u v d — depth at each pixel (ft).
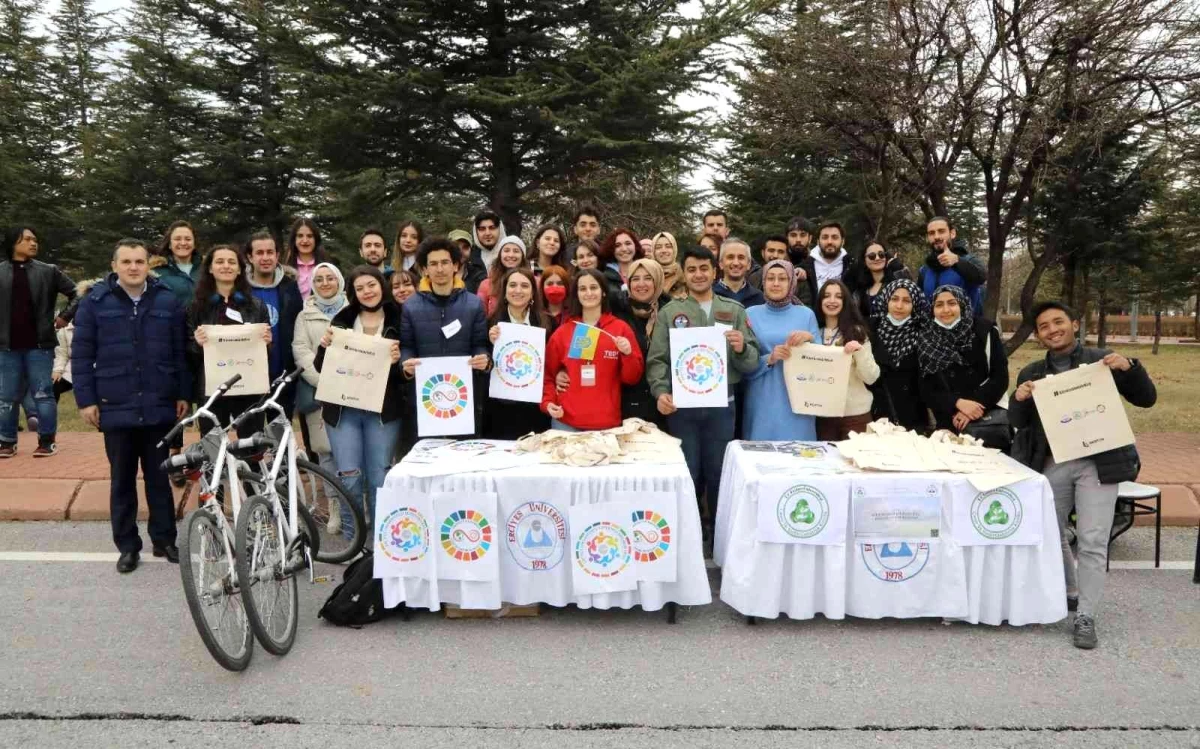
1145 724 10.81
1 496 20.75
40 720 10.92
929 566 13.98
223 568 12.51
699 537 14.24
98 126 80.94
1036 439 14.58
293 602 13.74
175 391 16.98
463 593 14.16
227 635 12.21
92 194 75.66
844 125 47.93
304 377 19.27
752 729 10.71
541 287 18.88
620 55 50.49
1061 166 47.37
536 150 54.95
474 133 52.90
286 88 52.80
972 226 73.87
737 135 59.93
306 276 22.75
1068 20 40.22
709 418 17.78
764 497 13.88
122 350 16.17
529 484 14.19
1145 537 18.93
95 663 12.59
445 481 14.19
